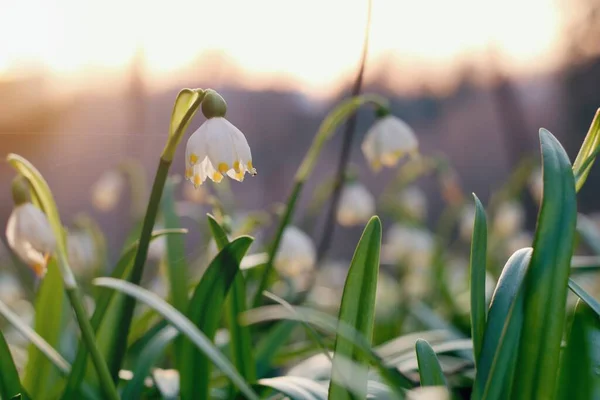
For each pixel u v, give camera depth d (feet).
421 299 2.67
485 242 1.12
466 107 5.65
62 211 3.92
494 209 3.11
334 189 1.89
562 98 5.10
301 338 2.10
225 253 1.26
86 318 1.12
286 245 1.89
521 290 1.06
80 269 2.26
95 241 2.22
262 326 1.80
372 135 1.82
